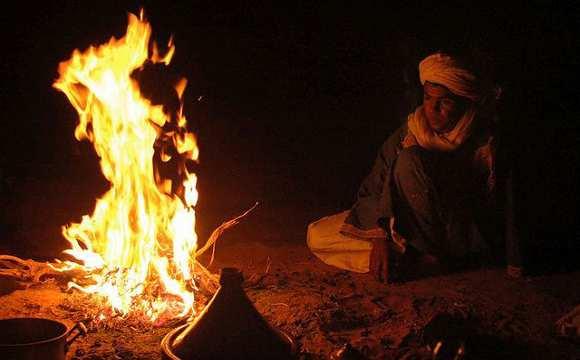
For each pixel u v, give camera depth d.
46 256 4.79
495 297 4.24
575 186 4.94
